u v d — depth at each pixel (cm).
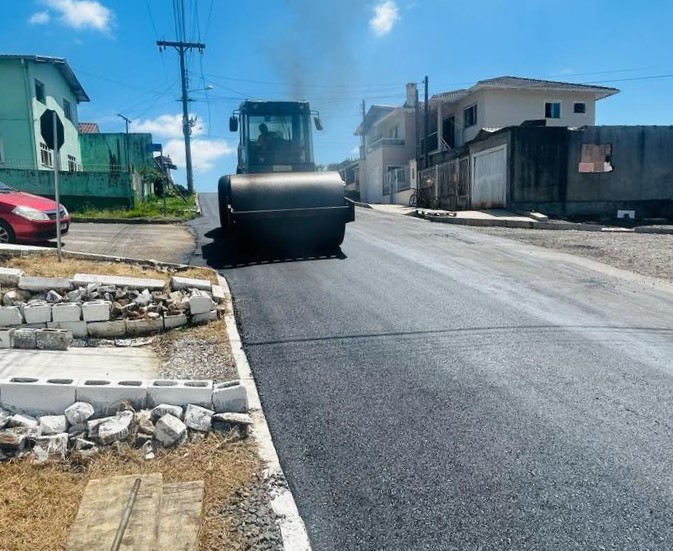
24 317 560
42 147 2212
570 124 2930
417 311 654
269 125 1212
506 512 288
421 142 3356
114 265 761
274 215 930
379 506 294
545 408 407
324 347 533
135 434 345
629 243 1260
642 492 305
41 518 268
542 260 1027
